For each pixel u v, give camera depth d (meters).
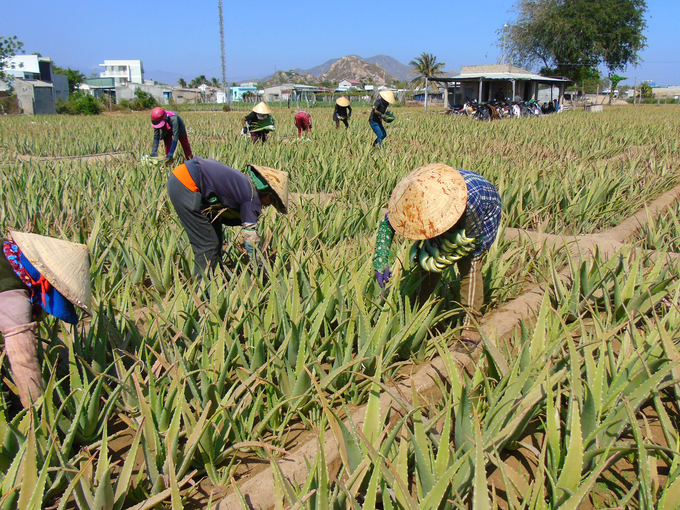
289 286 3.52
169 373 2.93
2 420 2.26
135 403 2.86
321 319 3.18
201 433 2.32
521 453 2.76
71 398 2.65
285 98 74.88
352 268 3.60
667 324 3.42
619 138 15.60
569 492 2.09
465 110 37.44
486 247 3.43
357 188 7.70
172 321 3.38
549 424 2.29
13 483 2.10
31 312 2.43
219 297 3.57
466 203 3.03
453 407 2.61
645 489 2.17
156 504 2.24
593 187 6.77
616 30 54.25
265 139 12.66
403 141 14.90
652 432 2.89
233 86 107.81
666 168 9.09
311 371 2.96
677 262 4.22
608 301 3.71
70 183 7.49
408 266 4.01
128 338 3.27
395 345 3.10
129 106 68.56
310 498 2.05
